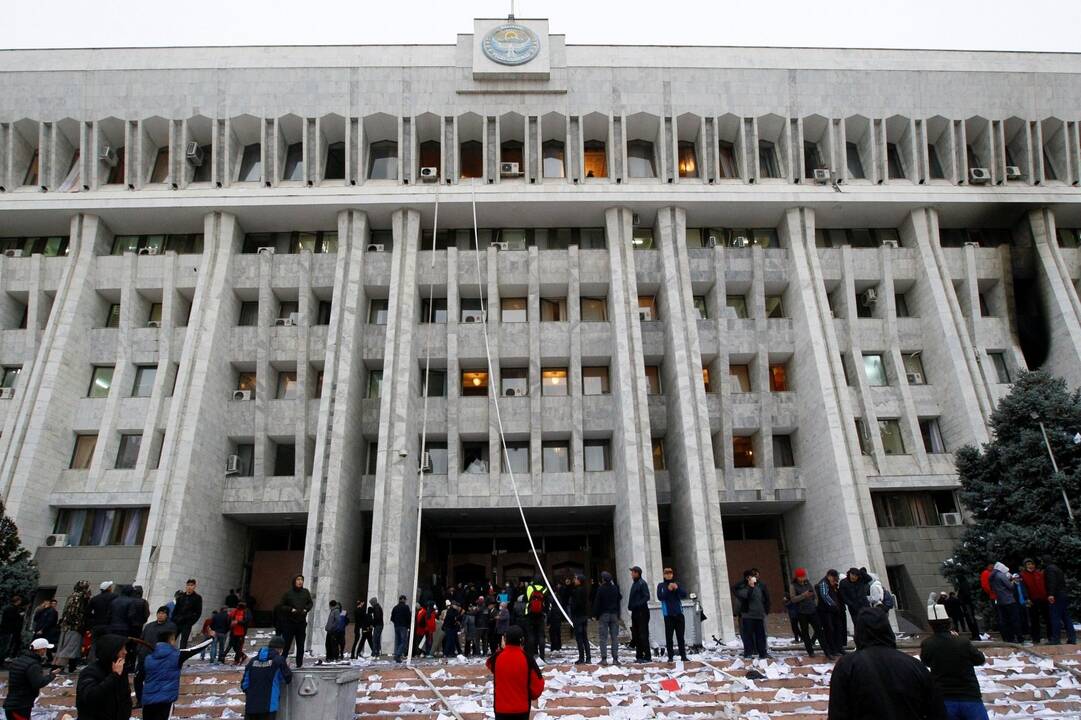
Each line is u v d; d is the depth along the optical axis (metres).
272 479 30.83
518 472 31.98
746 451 32.72
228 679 16.12
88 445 30.89
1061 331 31.53
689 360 30.52
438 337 32.19
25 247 33.81
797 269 32.06
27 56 32.22
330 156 33.72
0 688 16.09
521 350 32.16
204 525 29.06
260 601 31.06
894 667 5.49
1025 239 33.50
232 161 32.62
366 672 16.42
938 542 29.11
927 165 32.81
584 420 31.59
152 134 32.84
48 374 29.70
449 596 26.77
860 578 16.11
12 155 32.09
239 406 31.36
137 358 31.62
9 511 27.47
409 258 31.75
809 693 14.08
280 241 33.91
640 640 16.78
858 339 32.38
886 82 32.91
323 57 32.44
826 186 32.75
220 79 32.06
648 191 32.31
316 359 31.72
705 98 32.72
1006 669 15.02
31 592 23.91
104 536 29.31
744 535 34.81
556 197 32.09
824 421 29.64
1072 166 33.28
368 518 32.78
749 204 32.44
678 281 31.86
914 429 30.97
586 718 13.09
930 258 32.44
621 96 32.56
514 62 32.25
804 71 32.84
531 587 17.77
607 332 32.31
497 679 8.98
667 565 34.00
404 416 29.20
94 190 32.00
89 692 8.23
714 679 14.89
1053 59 33.53
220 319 31.11
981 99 33.03
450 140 32.47
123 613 14.34
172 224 32.94
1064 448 21.81
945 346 31.19
